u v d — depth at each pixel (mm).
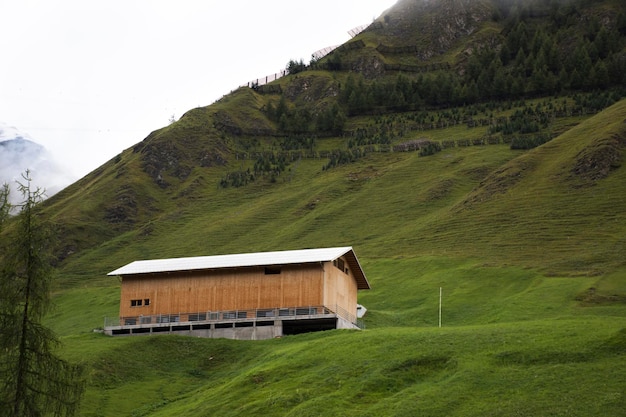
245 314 88875
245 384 63219
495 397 51438
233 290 90500
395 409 51844
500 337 62594
